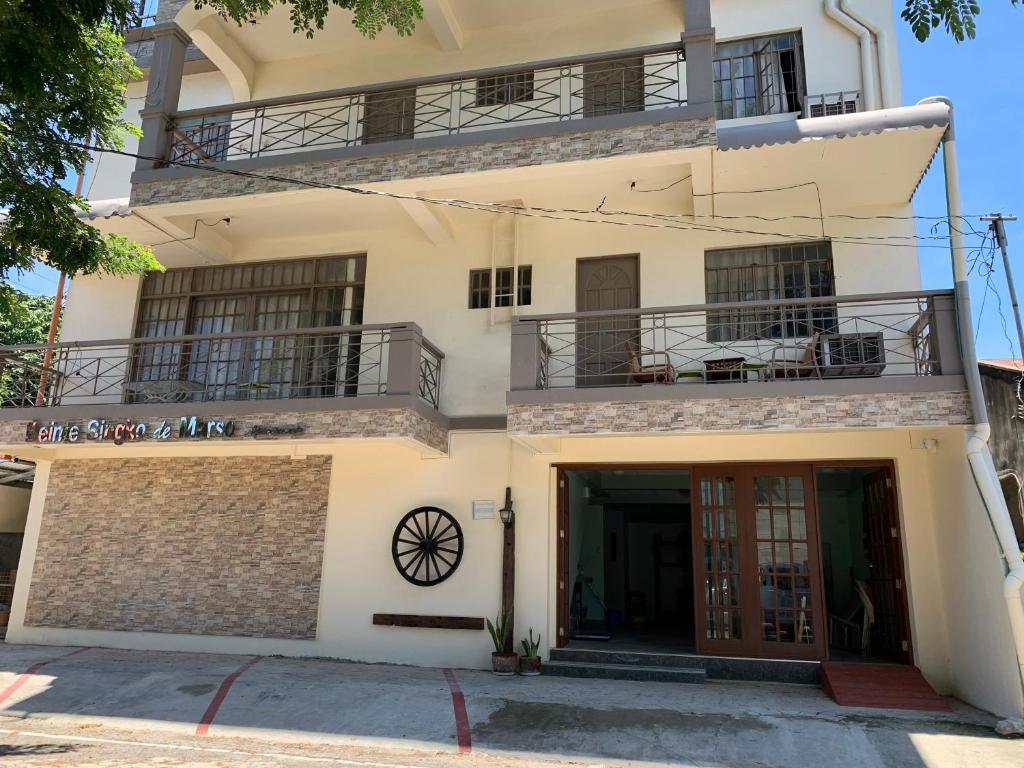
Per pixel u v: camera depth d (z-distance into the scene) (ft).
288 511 37.45
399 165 33.91
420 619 34.35
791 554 32.71
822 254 34.91
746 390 28.84
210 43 40.32
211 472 38.91
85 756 22.76
